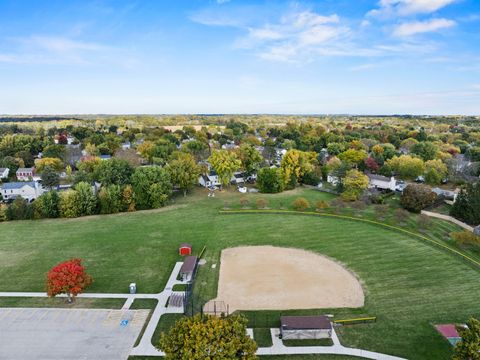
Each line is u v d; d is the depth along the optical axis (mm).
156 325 33500
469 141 185000
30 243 54438
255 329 32875
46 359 28844
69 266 36812
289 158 95625
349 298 38094
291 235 57625
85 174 93312
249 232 59188
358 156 111000
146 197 74062
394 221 64188
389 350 29875
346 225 62500
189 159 89188
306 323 31875
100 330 32688
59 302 37500
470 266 45312
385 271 44312
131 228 61500
